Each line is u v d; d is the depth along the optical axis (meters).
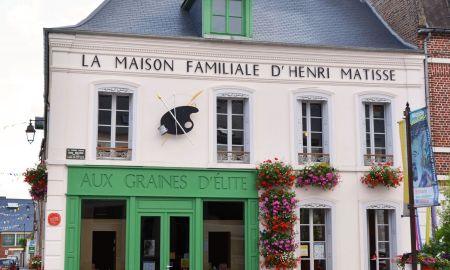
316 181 14.04
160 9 15.01
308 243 14.30
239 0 14.70
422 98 15.23
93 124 13.36
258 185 13.94
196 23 14.74
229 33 14.49
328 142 14.60
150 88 13.75
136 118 13.57
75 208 13.04
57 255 12.80
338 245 14.25
